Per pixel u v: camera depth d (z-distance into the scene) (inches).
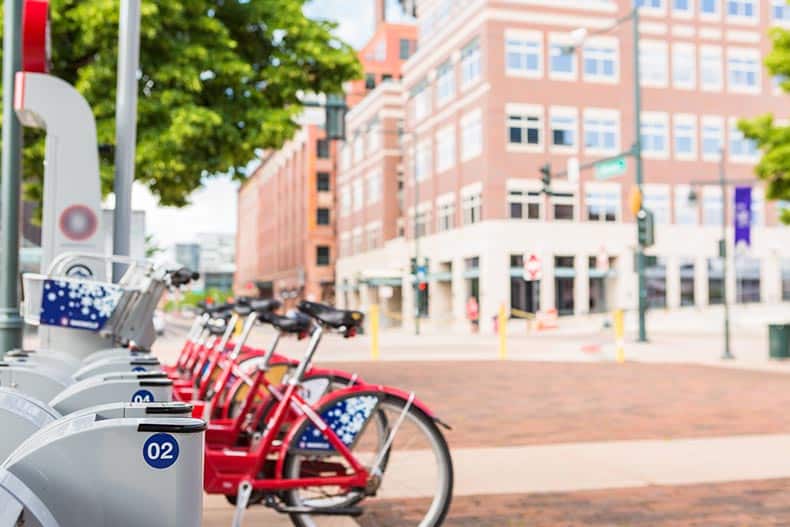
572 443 314.7
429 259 1999.3
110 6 442.3
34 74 245.9
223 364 236.1
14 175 289.1
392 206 2321.6
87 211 250.5
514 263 1739.7
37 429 101.3
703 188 1887.3
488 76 1733.5
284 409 174.9
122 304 201.5
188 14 494.6
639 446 306.3
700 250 1881.2
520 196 1744.6
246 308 234.4
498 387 534.9
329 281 2893.7
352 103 2765.7
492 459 280.5
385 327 2036.2
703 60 1908.2
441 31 1952.5
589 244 1775.3
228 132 506.0
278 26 522.6
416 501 202.8
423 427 175.6
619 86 1825.8
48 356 178.2
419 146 2091.5
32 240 1155.3
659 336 1296.8
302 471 173.6
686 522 200.2
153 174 498.3
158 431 84.0
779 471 259.9
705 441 318.0
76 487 82.0
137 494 83.0
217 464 169.9
